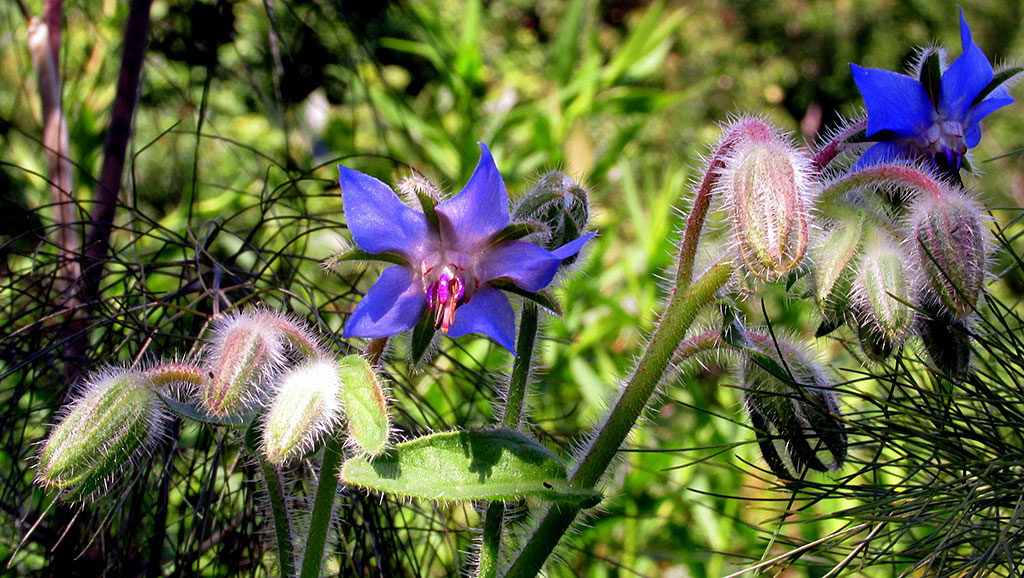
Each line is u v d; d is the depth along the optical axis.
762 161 0.16
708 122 0.94
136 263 0.20
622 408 0.16
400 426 0.21
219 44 0.26
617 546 0.25
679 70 0.97
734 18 1.01
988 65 0.17
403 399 0.22
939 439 0.17
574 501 0.16
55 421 0.19
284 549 0.16
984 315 0.17
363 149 0.32
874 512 0.17
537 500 0.17
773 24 1.00
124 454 0.15
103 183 0.22
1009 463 0.16
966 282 0.15
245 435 0.16
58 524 0.19
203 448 0.20
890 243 0.16
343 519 0.19
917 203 0.16
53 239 0.23
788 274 0.16
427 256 0.16
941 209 0.16
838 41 0.99
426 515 0.21
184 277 0.21
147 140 0.34
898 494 0.17
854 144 0.17
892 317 0.15
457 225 0.15
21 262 0.24
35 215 0.24
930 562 0.16
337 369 0.15
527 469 0.16
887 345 0.16
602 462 0.16
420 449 0.15
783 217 0.15
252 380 0.15
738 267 0.16
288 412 0.15
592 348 0.30
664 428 0.29
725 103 0.97
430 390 0.25
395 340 0.17
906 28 1.00
